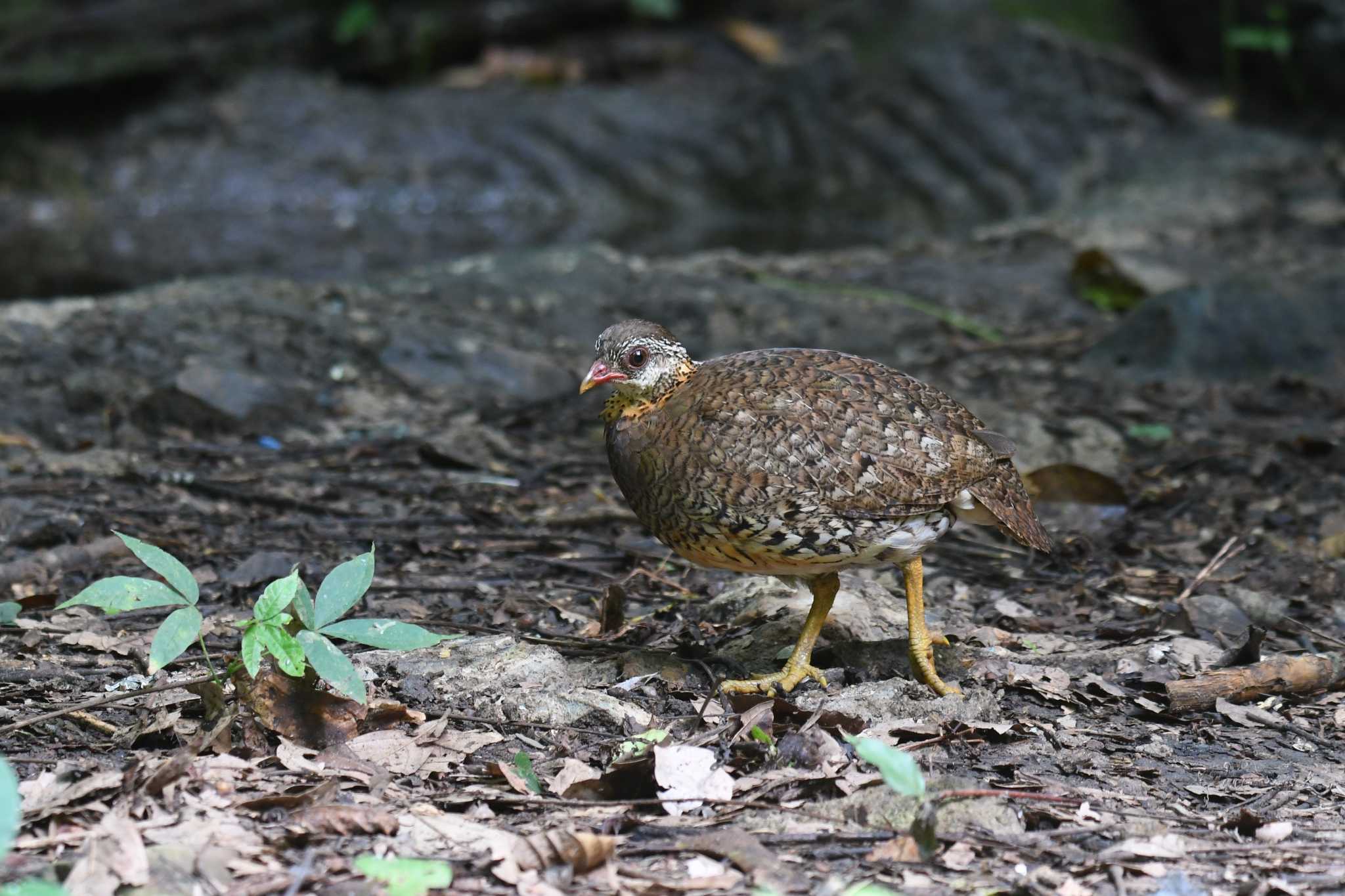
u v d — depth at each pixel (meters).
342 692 6.41
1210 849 6.04
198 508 10.45
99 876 5.41
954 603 9.20
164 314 13.70
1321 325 14.45
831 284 16.59
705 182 25.09
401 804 6.22
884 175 23.97
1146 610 9.05
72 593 8.89
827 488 7.16
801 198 24.17
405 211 24.78
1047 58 24.39
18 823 5.41
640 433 7.50
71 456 11.27
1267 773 6.96
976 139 23.80
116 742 6.74
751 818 6.20
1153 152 23.02
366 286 15.56
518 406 13.23
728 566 7.60
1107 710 7.68
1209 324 14.29
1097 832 6.16
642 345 7.55
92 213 24.30
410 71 28.08
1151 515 10.94
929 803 5.97
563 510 10.73
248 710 6.79
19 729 6.84
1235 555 10.04
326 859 5.71
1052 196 22.64
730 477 7.18
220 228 23.16
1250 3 24.52
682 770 6.46
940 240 19.22
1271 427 12.63
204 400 12.10
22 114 26.33
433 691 7.48
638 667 7.92
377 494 10.98
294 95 26.62
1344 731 7.51
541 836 5.70
